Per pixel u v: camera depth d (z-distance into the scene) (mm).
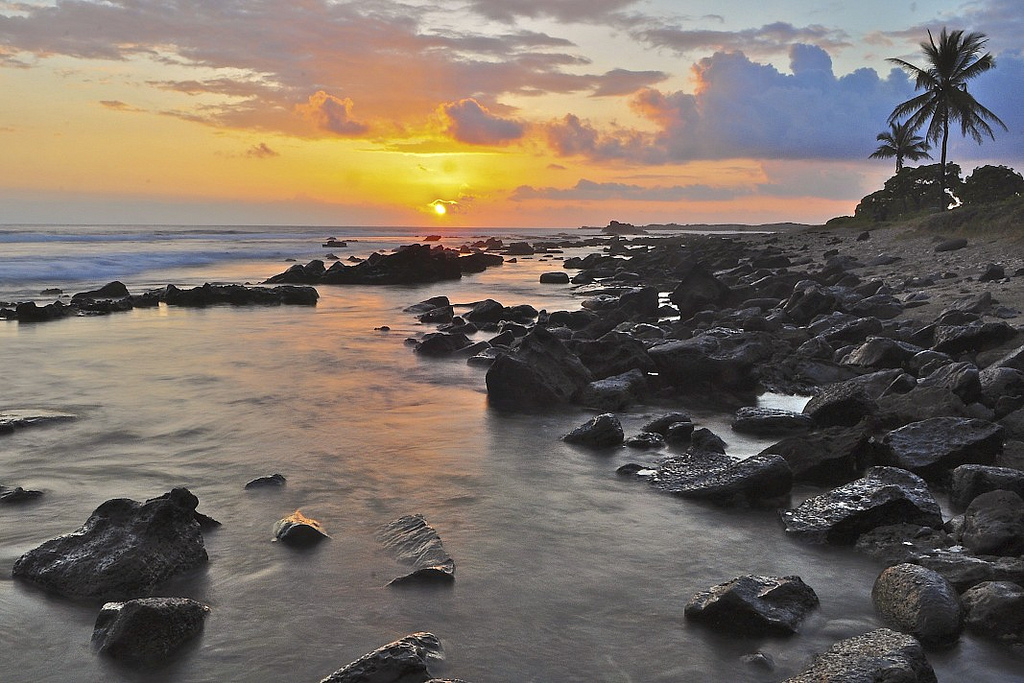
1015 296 16797
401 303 26094
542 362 10969
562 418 9898
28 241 62031
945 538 5609
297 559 5402
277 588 4953
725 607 4520
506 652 4223
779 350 13523
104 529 5273
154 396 10859
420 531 5746
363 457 7965
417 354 14727
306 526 5746
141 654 4105
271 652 4188
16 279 32250
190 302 24500
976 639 4340
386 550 5574
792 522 6121
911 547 5555
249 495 6738
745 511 6582
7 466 7508
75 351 15016
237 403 10461
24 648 4219
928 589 4488
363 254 63844
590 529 6098
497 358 10773
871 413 8906
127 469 7477
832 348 13789
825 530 5848
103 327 18812
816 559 5586
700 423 9828
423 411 10172
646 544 5812
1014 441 7918
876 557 5570
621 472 7555
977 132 51906
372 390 11445
